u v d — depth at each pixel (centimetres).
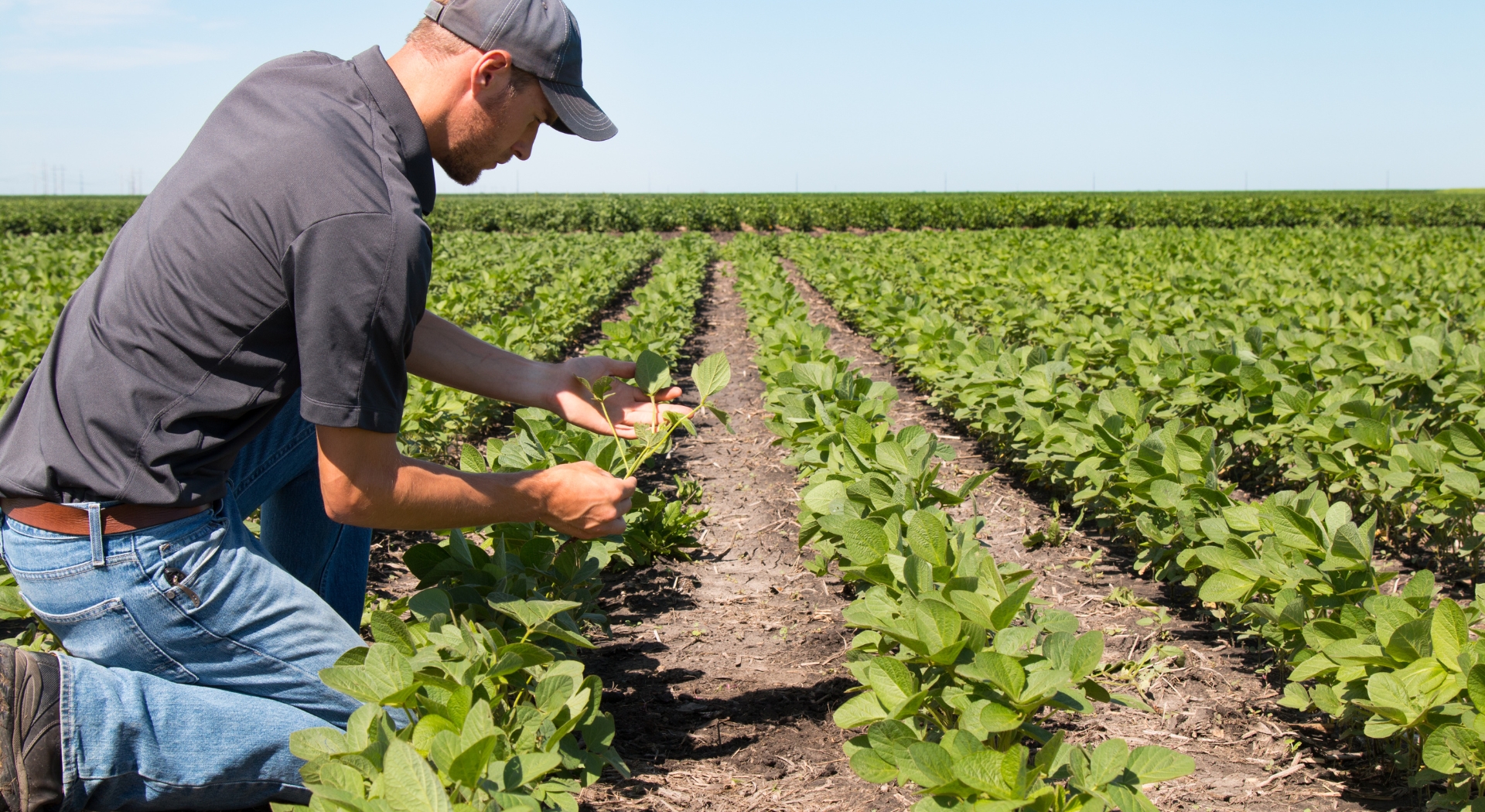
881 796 270
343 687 206
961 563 269
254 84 226
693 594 436
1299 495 329
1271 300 970
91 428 215
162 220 215
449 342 295
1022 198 4578
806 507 353
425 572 287
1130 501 435
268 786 239
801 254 2086
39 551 221
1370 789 275
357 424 216
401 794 169
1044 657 228
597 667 358
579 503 250
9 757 210
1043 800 194
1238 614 354
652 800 269
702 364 302
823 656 367
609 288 1391
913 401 851
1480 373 529
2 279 1377
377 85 224
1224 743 302
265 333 218
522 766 197
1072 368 687
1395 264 1404
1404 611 244
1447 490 392
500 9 227
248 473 275
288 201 207
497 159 251
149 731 224
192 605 226
